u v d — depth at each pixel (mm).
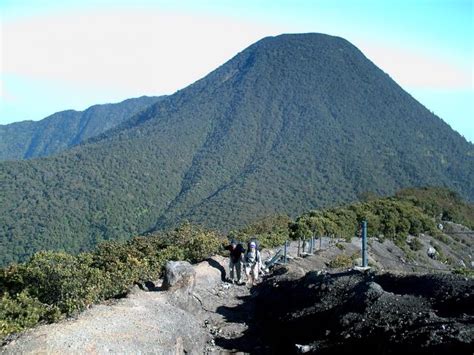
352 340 8500
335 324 9422
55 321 8891
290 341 10023
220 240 19266
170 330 9219
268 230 33625
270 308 12500
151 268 14008
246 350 9898
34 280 11844
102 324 8500
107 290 11133
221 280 15062
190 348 9469
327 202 150625
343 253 29062
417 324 7836
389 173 189500
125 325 8680
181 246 17875
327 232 36875
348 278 11688
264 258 21281
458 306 8281
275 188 156375
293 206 141375
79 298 9984
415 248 47844
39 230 118938
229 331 11000
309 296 11773
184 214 130375
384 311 8898
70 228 126688
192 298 11859
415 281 10234
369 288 10023
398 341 7531
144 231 136000
